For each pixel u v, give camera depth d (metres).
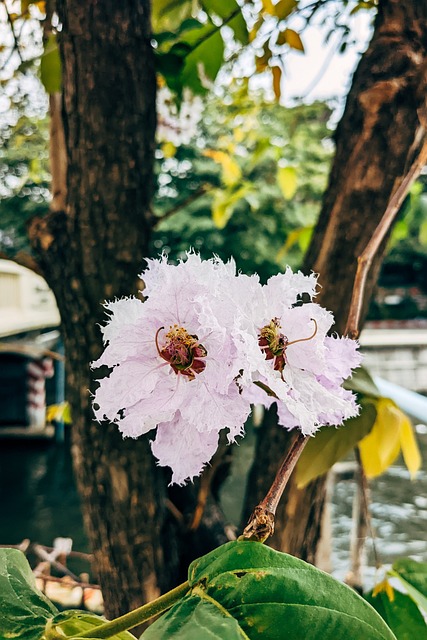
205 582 0.22
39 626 0.25
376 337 6.00
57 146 0.54
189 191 7.44
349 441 0.41
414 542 3.31
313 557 0.54
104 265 0.48
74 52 0.46
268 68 0.72
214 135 7.14
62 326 0.50
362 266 0.34
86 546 3.62
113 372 0.24
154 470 0.50
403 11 0.47
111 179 0.47
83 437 0.49
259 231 7.12
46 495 4.49
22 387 5.83
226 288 0.24
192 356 0.24
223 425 0.23
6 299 5.19
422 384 5.52
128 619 0.22
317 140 6.61
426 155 0.36
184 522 0.54
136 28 0.47
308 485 0.50
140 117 0.48
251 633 0.20
